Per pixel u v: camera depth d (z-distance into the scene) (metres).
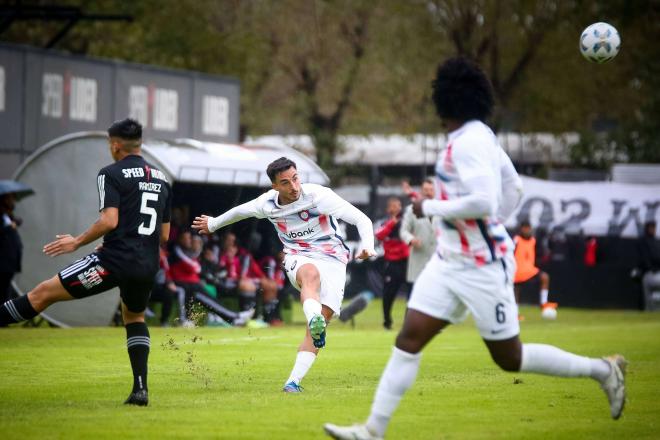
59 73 66.31
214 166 55.16
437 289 18.98
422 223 54.25
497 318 18.97
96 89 69.00
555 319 67.19
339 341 45.62
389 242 55.34
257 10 114.00
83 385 28.00
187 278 54.97
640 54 110.94
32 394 26.12
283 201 26.88
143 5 98.81
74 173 53.72
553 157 120.69
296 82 118.00
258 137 123.81
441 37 113.62
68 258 53.97
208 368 32.69
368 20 115.94
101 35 97.12
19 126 63.69
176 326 54.59
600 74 113.00
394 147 123.00
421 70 113.94
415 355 19.05
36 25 94.81
